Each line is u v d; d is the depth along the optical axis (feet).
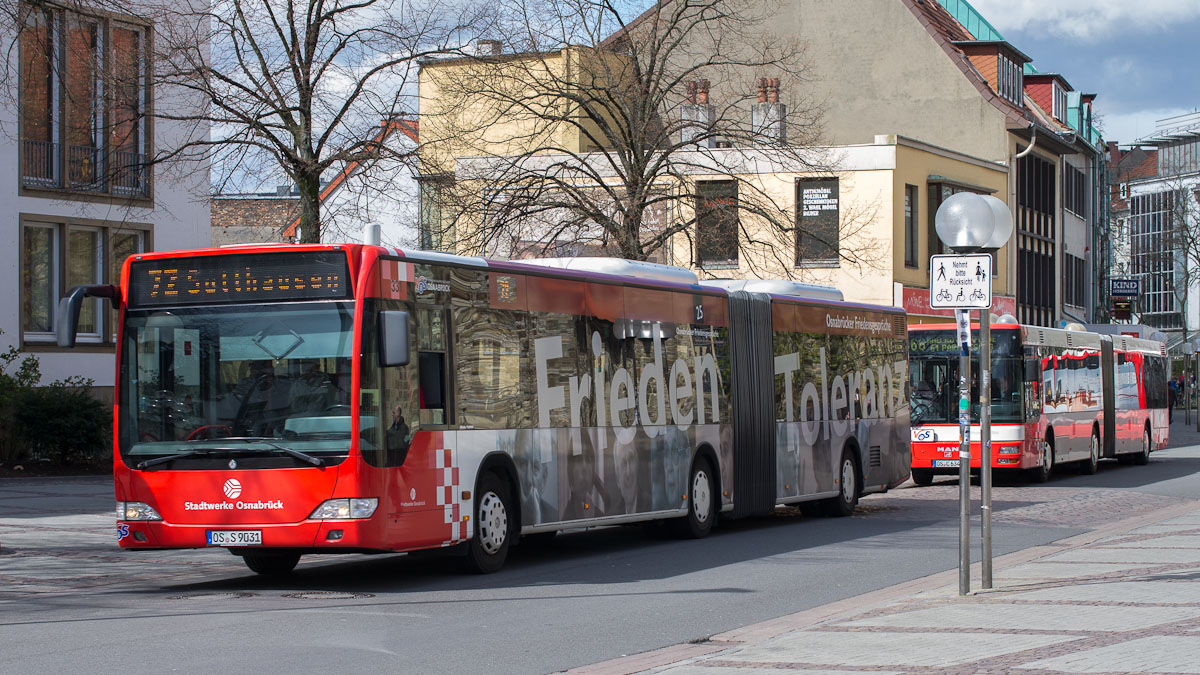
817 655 29.84
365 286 41.81
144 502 42.34
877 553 54.90
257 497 41.34
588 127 142.41
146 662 29.84
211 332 42.47
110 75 87.04
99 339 110.52
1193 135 402.31
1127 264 322.34
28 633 33.99
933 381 95.50
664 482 58.29
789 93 143.54
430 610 38.63
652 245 98.32
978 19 187.62
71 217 107.34
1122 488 93.40
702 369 61.82
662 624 36.27
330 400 41.37
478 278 47.16
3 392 87.81
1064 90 209.46
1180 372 315.37
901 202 141.49
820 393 72.13
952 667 27.76
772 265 135.23
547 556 54.49
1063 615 34.99
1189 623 33.06
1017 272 182.91
